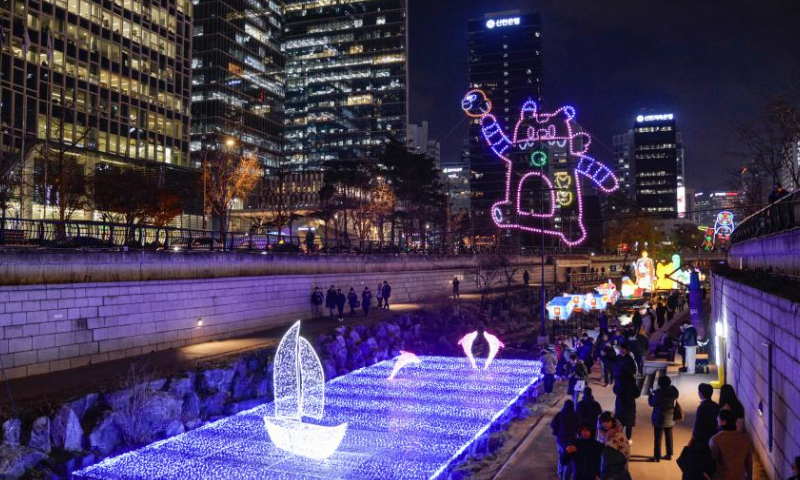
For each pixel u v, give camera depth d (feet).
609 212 424.46
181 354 84.02
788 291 33.12
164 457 54.60
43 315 70.28
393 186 273.33
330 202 288.10
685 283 186.70
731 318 58.13
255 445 58.23
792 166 121.39
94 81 274.98
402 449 55.83
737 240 72.38
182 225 247.70
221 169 237.66
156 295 86.89
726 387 36.50
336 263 137.80
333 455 54.03
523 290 220.64
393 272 164.55
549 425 57.16
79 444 54.60
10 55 240.32
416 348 125.80
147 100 302.86
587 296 136.36
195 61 481.46
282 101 562.25
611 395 66.28
